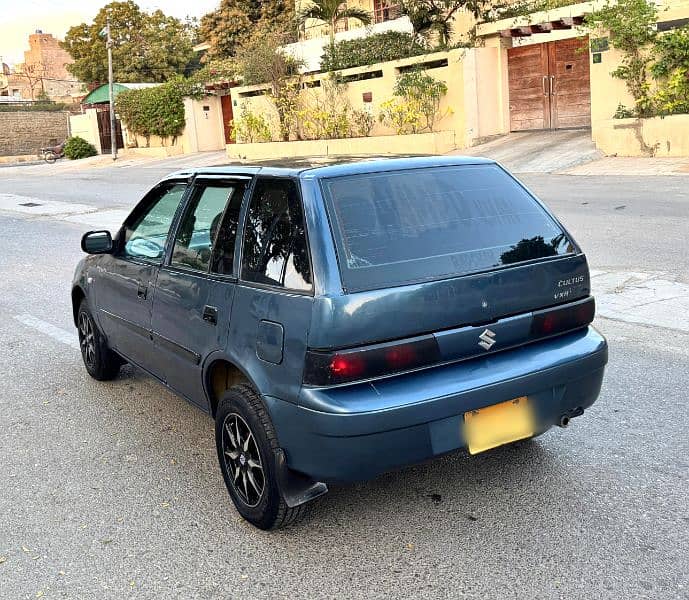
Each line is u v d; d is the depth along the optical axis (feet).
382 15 91.09
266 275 11.54
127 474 14.51
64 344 23.67
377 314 10.46
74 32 171.12
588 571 10.47
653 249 29.76
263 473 11.47
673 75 55.36
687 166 50.72
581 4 61.87
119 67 161.99
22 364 21.85
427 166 12.51
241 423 12.02
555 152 62.13
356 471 10.58
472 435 11.05
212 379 13.12
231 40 130.62
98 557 11.66
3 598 10.71
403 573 10.73
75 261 38.55
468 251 11.53
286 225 11.44
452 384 10.75
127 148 124.57
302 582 10.69
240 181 12.94
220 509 12.94
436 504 12.59
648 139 56.49
